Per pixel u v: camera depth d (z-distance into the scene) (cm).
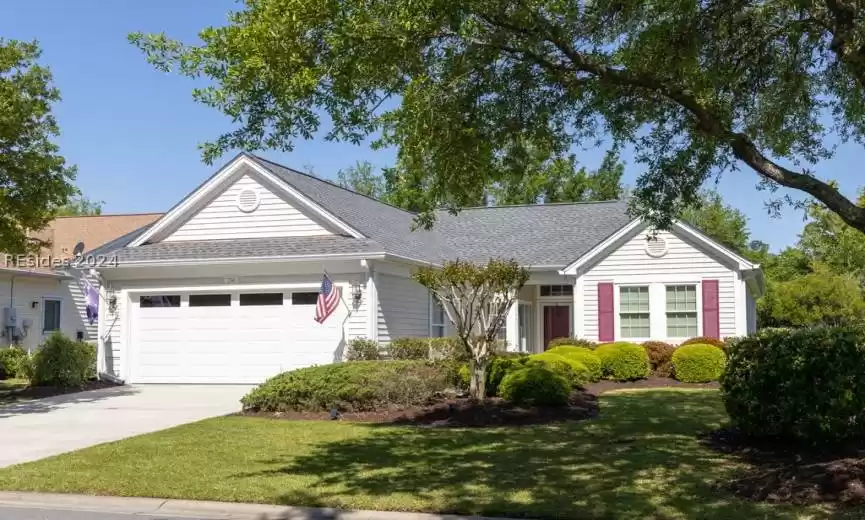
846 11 877
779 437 1048
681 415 1426
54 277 2841
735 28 1057
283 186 2044
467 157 959
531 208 2966
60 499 848
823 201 858
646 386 2023
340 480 895
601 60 1019
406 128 913
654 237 1223
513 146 1041
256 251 1956
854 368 959
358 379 1495
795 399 983
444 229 2858
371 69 891
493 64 970
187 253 2005
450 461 1004
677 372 2081
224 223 2100
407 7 827
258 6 856
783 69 1077
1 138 1611
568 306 2684
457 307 1530
